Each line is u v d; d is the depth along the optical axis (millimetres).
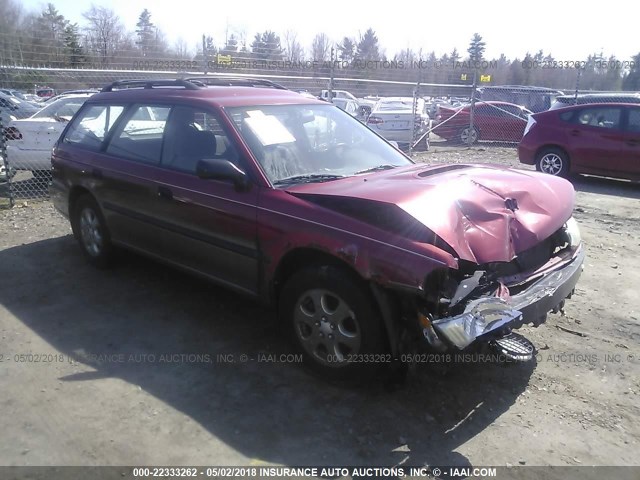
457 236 3037
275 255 3562
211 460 2848
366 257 3084
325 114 4691
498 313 3000
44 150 9266
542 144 11102
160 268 5527
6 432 3041
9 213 7723
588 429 3148
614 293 5109
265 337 4156
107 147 5074
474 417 3234
